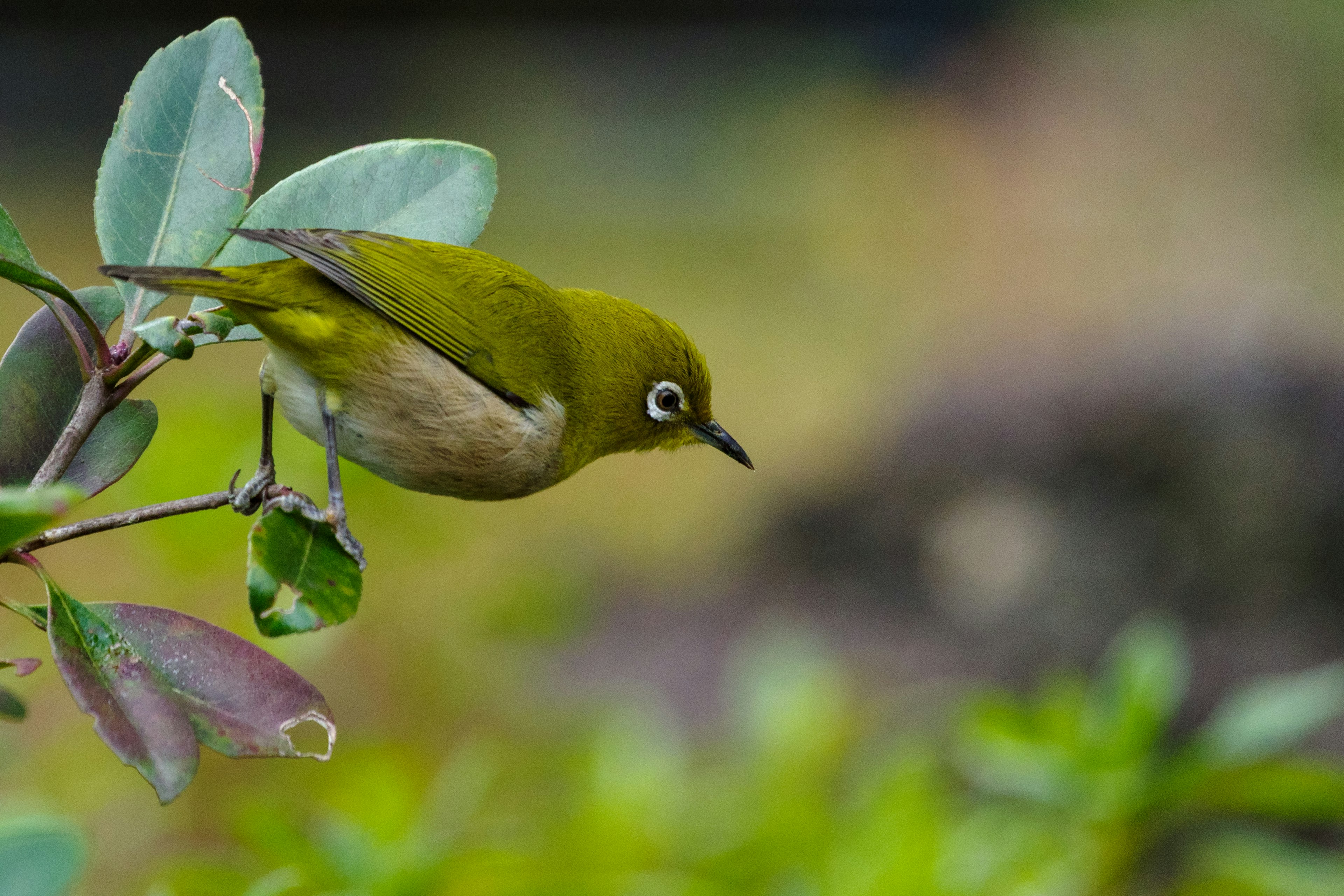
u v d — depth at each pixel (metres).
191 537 8.50
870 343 25.47
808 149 34.41
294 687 3.88
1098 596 14.43
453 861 5.96
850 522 16.03
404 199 4.80
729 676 13.63
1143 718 6.47
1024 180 26.39
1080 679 12.34
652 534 18.67
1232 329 15.75
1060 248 24.27
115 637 3.82
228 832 8.52
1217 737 6.23
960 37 36.06
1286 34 29.03
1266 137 27.73
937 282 25.00
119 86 35.03
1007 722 6.90
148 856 9.10
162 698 3.73
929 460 15.92
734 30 38.56
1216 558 14.36
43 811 5.70
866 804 6.79
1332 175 27.30
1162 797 6.31
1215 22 29.78
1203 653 13.39
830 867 6.21
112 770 9.20
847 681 13.25
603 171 36.47
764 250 32.00
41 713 9.59
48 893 3.60
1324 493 14.18
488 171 4.82
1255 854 6.56
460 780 6.77
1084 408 15.34
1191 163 26.72
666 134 37.47
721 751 11.96
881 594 15.46
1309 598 14.02
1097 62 29.09
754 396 24.55
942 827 6.81
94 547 14.50
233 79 4.74
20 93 34.53
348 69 37.31
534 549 17.02
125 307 4.47
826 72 38.16
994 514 15.22
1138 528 14.65
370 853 5.87
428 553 10.03
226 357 23.17
